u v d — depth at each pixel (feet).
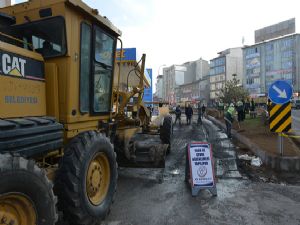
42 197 10.66
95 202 14.90
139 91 26.91
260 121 69.97
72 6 14.34
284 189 21.74
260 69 298.15
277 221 16.21
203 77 393.09
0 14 14.56
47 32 14.52
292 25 309.01
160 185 22.82
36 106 13.17
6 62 11.54
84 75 15.74
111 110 19.12
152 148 24.89
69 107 14.48
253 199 19.62
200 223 15.85
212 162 20.85
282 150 28.60
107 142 15.79
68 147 13.78
